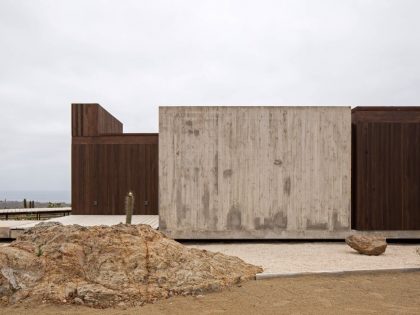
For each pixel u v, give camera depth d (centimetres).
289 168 859
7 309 438
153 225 920
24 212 1340
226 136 859
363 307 442
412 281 543
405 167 872
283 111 861
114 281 479
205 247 823
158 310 434
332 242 885
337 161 859
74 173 1148
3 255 493
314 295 481
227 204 856
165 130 860
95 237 537
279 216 859
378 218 866
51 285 471
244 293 486
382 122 873
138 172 1145
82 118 1152
